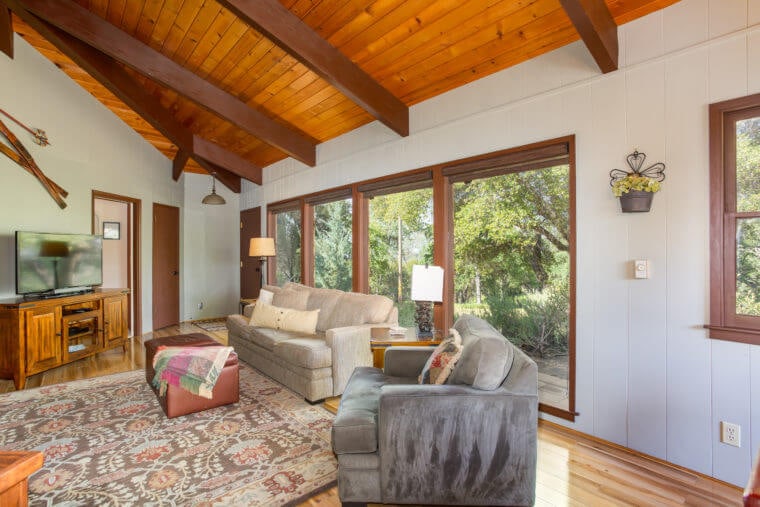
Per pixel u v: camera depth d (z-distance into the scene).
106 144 5.08
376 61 3.18
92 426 2.64
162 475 2.06
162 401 2.87
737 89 1.95
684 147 2.12
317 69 2.98
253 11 2.62
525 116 2.82
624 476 2.07
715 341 2.02
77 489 1.93
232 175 7.04
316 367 3.05
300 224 5.50
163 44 3.57
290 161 5.67
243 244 7.14
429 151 3.53
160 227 6.18
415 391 1.78
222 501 1.85
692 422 2.09
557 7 2.36
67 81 4.51
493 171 3.07
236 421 2.73
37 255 3.83
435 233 3.47
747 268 1.97
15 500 1.28
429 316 3.02
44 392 3.27
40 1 3.00
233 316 4.62
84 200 4.73
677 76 2.14
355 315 3.55
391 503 1.79
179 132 4.97
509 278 3.07
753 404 1.90
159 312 6.12
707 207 2.05
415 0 2.58
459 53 2.91
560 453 2.31
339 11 2.77
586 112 2.50
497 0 2.43
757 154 1.94
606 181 2.42
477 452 1.76
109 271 6.37
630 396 2.32
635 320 2.30
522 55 2.78
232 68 3.79
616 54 2.34
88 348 4.17
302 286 4.53
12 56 3.81
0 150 3.79
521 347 2.99
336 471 2.12
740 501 1.86
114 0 3.13
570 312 2.60
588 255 2.50
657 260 2.21
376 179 4.12
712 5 2.03
